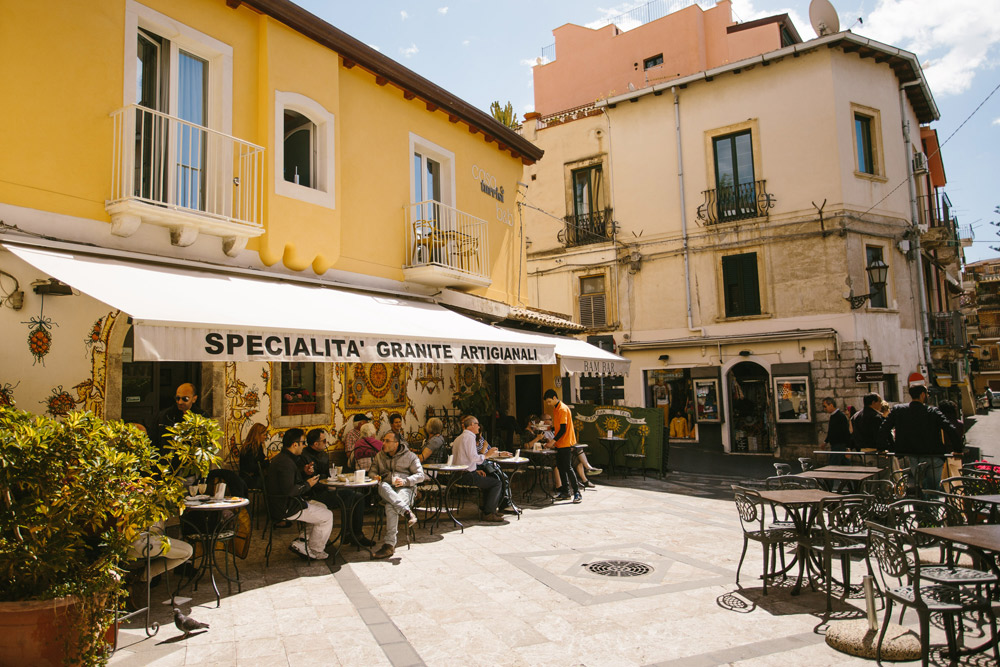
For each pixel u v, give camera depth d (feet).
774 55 58.90
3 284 19.07
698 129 63.62
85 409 20.88
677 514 30.14
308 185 29.91
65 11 20.76
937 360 69.87
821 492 19.04
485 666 13.61
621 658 13.99
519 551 23.08
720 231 61.67
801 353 56.13
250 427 26.84
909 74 61.98
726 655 14.12
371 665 13.61
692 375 61.05
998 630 15.39
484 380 43.47
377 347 23.20
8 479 11.78
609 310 67.36
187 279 21.88
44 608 12.09
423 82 35.68
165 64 24.39
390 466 24.35
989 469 23.72
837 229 56.08
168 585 17.28
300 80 28.68
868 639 14.24
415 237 35.14
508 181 45.98
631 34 83.35
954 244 67.15
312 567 20.97
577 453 38.24
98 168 21.34
